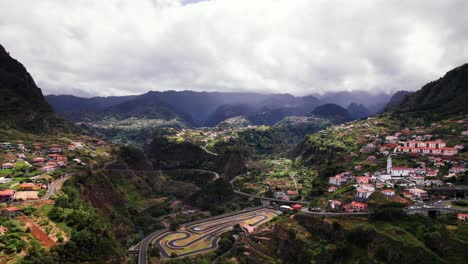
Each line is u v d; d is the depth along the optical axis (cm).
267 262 18375
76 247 13788
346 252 16462
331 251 16712
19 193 18288
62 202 17625
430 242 15138
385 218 17350
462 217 16362
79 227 15438
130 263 16475
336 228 17825
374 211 17950
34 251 12388
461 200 18950
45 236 13850
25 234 13512
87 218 16362
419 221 16762
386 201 19012
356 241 16600
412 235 15812
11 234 13050
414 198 19725
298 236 18625
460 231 15275
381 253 15288
